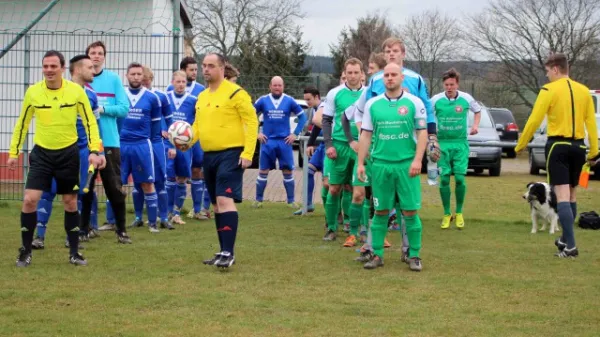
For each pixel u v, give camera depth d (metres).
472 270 7.47
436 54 40.44
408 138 7.23
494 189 17.16
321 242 9.12
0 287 6.38
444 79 10.55
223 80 7.32
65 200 7.32
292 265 7.57
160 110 9.88
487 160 20.97
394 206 7.68
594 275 7.27
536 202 10.22
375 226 7.53
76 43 14.84
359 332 5.27
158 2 15.57
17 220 10.32
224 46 34.66
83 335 5.09
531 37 34.69
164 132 10.13
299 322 5.49
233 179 7.25
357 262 7.80
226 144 7.23
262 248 8.58
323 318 5.61
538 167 21.81
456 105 10.45
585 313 5.85
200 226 10.41
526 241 9.48
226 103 7.18
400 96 7.23
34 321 5.40
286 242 9.08
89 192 8.61
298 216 11.53
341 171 9.05
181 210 11.67
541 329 5.42
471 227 10.75
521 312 5.87
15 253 7.91
